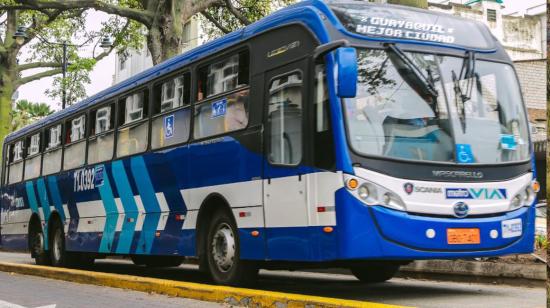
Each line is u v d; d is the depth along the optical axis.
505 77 8.14
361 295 8.60
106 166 12.54
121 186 11.90
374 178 7.07
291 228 7.64
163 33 19.67
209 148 9.34
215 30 24.86
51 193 15.08
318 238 7.24
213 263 9.10
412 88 7.52
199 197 9.45
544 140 23.80
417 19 7.94
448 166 7.37
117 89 12.53
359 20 7.65
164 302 8.25
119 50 27.31
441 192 7.26
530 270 9.43
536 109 24.98
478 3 38.25
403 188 7.13
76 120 14.26
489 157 7.63
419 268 10.94
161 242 10.44
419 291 9.04
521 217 7.67
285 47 8.09
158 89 11.02
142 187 11.15
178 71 10.43
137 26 25.78
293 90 7.84
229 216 8.88
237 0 23.16
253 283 8.72
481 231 7.37
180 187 9.97
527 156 7.93
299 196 7.54
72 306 8.08
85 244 13.25
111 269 14.82
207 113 9.52
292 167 7.69
